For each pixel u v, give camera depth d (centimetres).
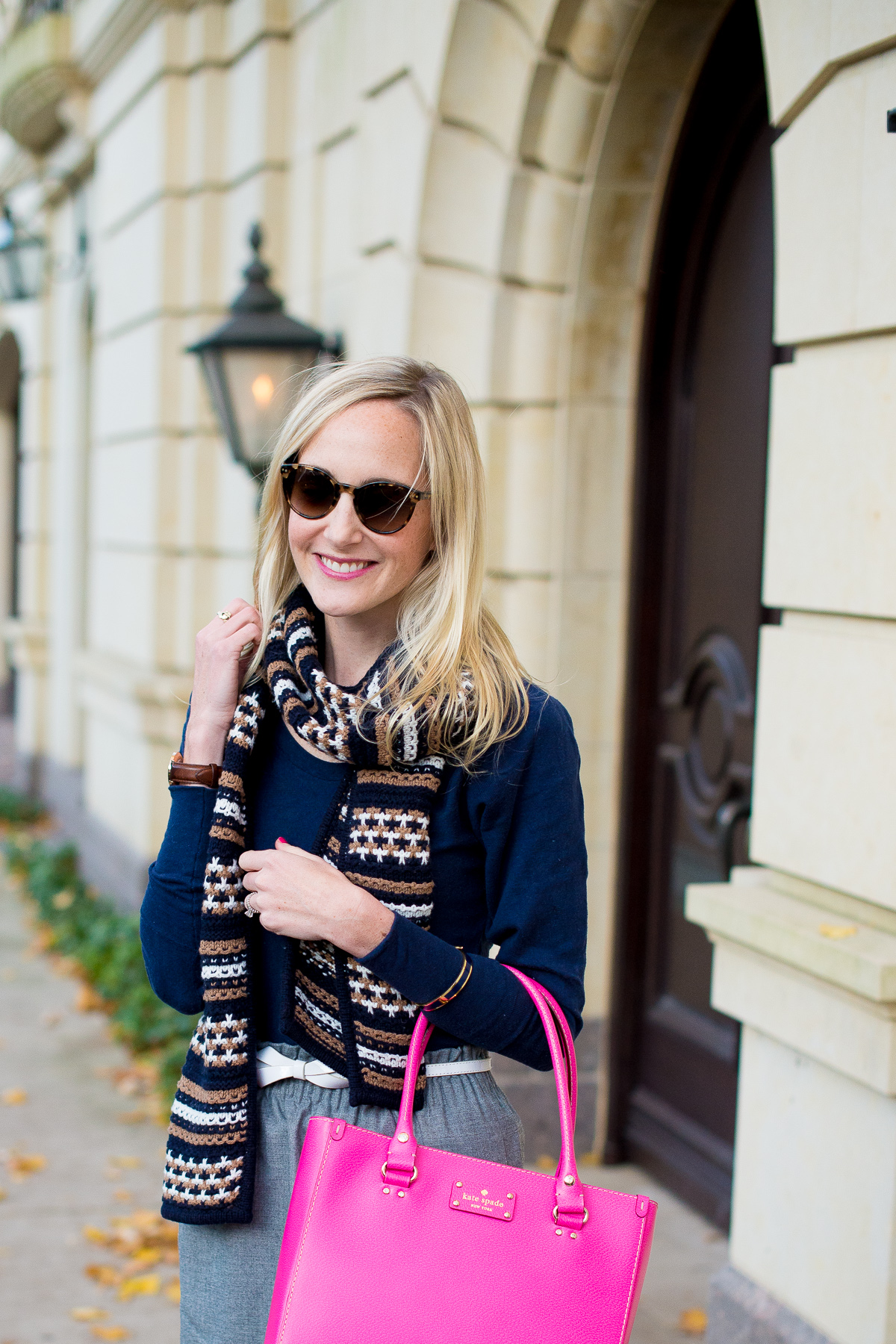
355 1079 145
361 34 437
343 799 151
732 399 330
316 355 436
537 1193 135
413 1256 133
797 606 232
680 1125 354
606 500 375
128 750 655
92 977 566
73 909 661
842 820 221
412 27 383
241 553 545
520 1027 142
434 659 148
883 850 211
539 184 360
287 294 526
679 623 358
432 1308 131
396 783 147
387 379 153
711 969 343
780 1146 236
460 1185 136
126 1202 358
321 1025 150
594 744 379
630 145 347
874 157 210
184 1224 151
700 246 343
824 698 226
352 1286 132
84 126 757
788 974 229
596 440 372
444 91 366
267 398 422
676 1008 361
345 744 147
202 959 152
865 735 215
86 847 739
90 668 705
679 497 356
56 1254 328
